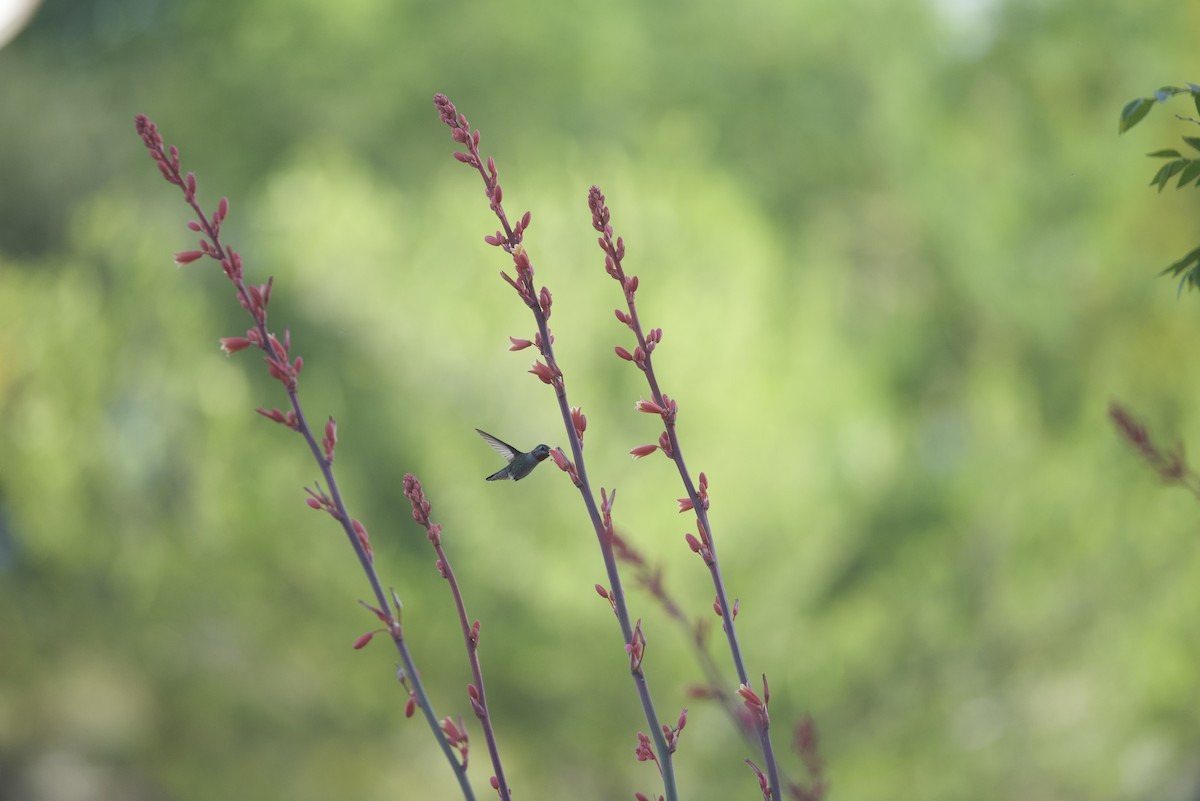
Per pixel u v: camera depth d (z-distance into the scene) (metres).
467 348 12.39
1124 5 17.77
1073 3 18.77
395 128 27.47
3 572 12.73
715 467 11.97
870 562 13.83
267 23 28.39
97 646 12.44
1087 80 18.62
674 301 12.22
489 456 12.20
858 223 26.14
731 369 12.23
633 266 12.50
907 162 24.11
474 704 3.23
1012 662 13.91
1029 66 19.61
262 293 3.22
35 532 12.27
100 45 29.55
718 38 29.05
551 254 12.59
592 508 3.23
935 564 14.32
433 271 12.86
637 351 3.24
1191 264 4.00
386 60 27.89
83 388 12.41
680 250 12.69
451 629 12.23
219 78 27.73
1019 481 16.30
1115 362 16.52
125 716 12.64
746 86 28.56
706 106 28.23
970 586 14.66
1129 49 17.75
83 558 12.30
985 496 15.84
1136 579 14.53
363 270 12.91
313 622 12.35
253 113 27.25
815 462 13.16
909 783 12.64
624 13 29.06
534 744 12.53
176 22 29.38
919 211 23.44
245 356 14.82
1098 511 15.13
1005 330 20.30
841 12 27.53
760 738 3.15
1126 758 13.16
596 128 27.03
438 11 28.34
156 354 12.69
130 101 26.81
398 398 12.51
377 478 12.41
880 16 26.05
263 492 12.23
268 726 12.51
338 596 12.27
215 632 12.41
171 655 12.35
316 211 13.38
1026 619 14.50
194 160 26.25
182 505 12.51
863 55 26.77
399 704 12.41
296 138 27.22
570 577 11.87
